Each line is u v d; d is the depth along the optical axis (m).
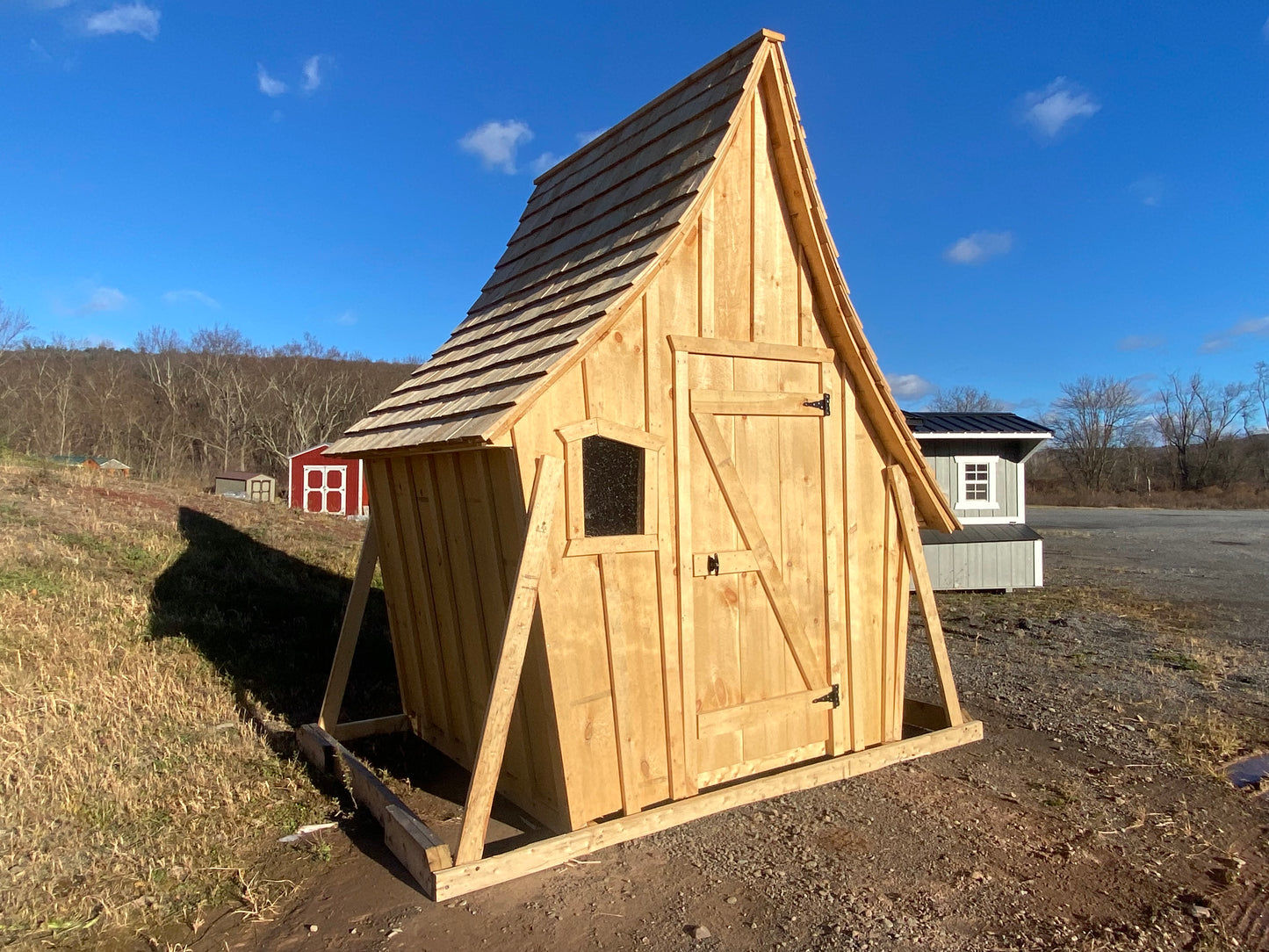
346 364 66.75
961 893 4.11
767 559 5.32
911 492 6.43
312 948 3.67
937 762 6.00
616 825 4.50
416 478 5.69
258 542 12.21
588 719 4.55
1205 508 49.19
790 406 5.50
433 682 6.11
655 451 4.83
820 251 5.57
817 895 4.09
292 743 6.33
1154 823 4.96
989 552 14.98
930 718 6.84
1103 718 7.12
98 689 6.79
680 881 4.23
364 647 9.02
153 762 5.69
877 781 5.63
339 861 4.55
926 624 6.42
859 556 5.96
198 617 8.85
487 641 5.11
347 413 56.91
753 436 5.34
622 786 4.68
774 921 3.85
